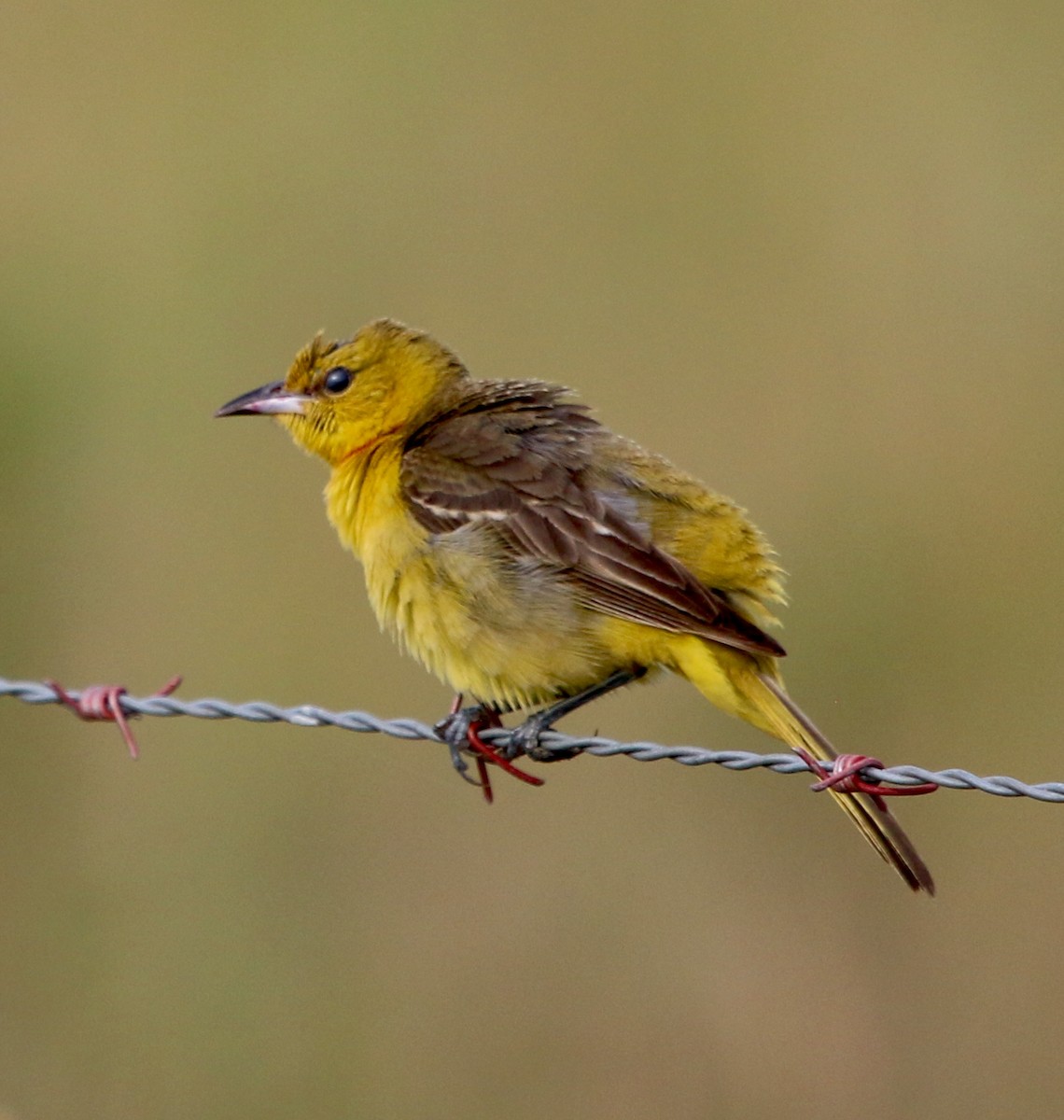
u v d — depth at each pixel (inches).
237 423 615.5
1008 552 583.8
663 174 668.7
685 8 689.0
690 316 636.7
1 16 701.9
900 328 625.3
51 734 546.9
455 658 382.3
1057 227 645.3
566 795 535.2
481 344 644.7
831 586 580.4
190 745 553.9
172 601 584.7
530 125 682.8
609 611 365.7
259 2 704.4
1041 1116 490.6
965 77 675.4
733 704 362.3
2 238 648.4
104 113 687.7
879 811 334.0
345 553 583.2
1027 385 609.3
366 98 685.3
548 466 379.6
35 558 590.6
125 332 632.4
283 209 666.8
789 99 683.4
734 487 602.9
